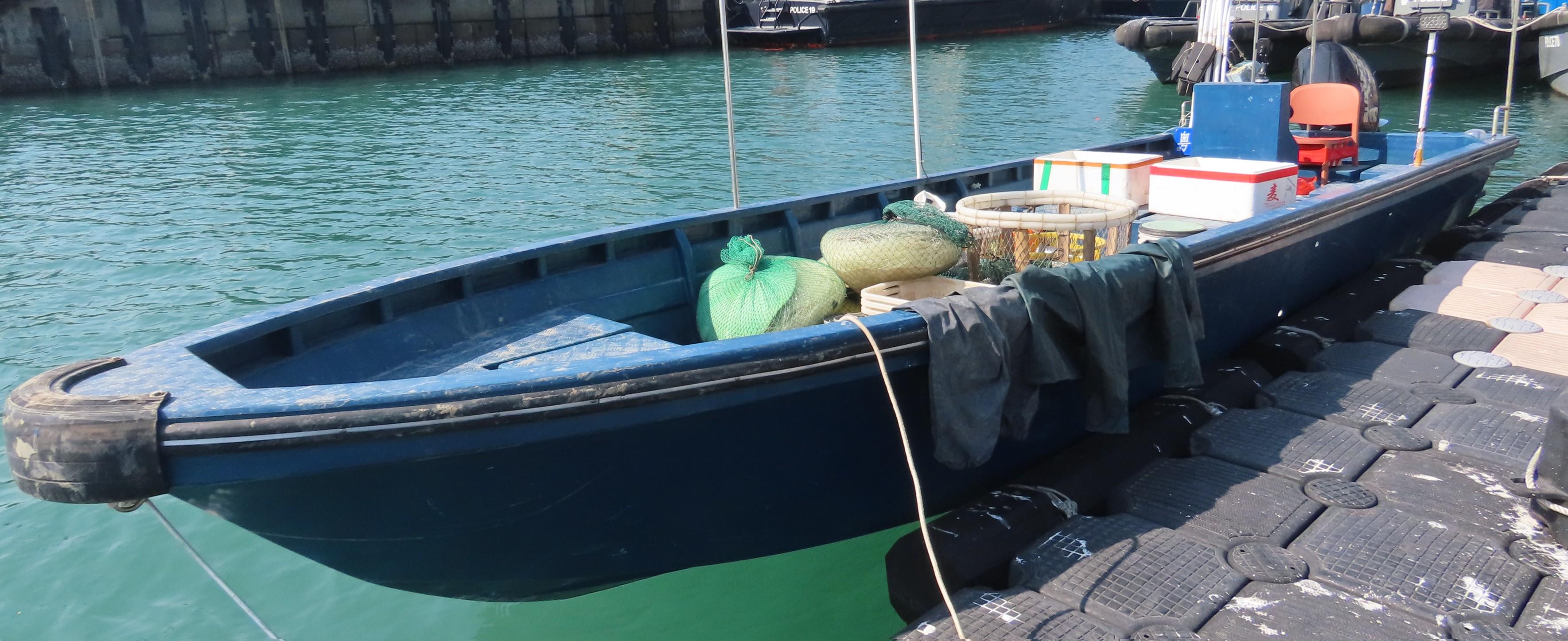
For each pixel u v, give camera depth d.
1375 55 21.05
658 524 3.64
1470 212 8.88
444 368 4.04
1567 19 19.78
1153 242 4.22
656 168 15.15
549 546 3.54
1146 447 4.44
